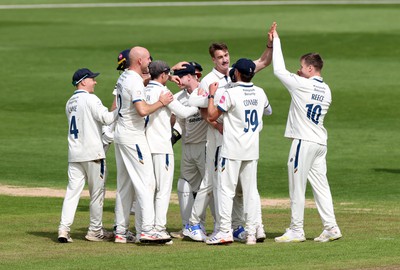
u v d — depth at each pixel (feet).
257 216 140.56
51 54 476.95
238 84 138.92
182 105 140.36
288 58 459.73
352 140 295.69
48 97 377.09
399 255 126.82
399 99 364.58
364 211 178.40
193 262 123.13
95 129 142.00
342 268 116.88
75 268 119.55
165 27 578.25
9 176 239.30
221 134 141.38
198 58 454.81
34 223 161.58
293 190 140.77
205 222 162.71
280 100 363.97
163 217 140.87
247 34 539.70
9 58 464.65
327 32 542.98
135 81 137.90
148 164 139.95
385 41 507.30
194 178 152.66
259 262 122.83
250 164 139.74
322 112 139.74
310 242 139.85
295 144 139.95
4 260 126.00
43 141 296.92
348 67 437.17
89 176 142.82
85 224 163.53
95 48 495.41
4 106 360.07
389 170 247.70
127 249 136.15
